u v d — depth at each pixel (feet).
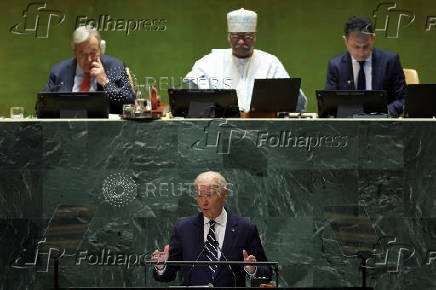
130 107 61.77
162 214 61.00
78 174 60.59
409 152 61.00
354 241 60.95
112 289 47.11
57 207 60.59
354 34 82.17
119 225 60.80
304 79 122.01
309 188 61.05
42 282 60.54
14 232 60.49
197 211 61.00
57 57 121.70
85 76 78.74
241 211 61.21
